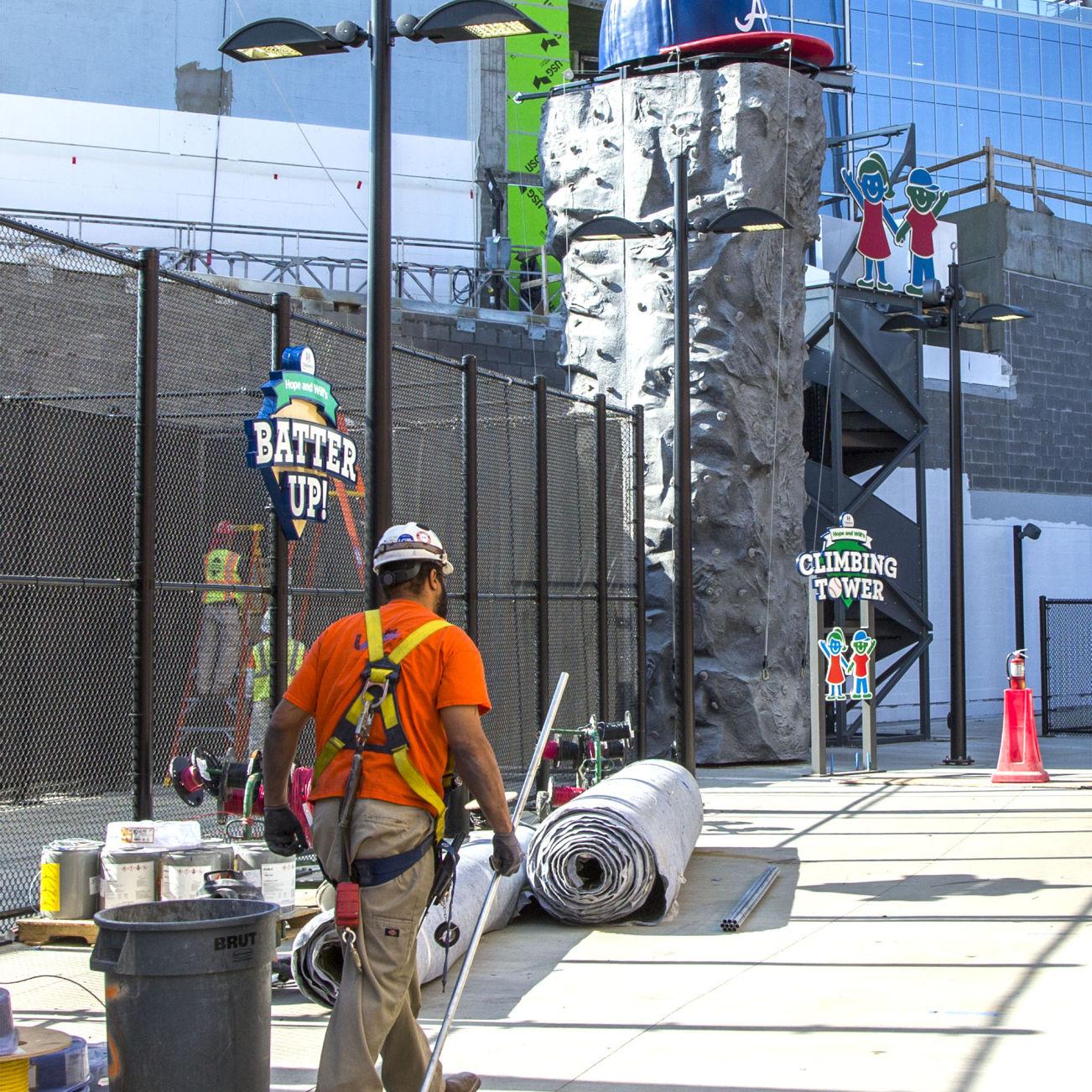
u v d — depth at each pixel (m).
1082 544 31.31
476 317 24.61
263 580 14.09
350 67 33.03
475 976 7.38
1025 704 16.48
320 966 6.55
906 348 23.70
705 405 19.83
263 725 11.35
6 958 7.73
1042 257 31.66
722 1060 5.74
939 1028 6.16
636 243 20.34
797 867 10.74
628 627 18.17
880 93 45.56
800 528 20.75
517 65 34.81
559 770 15.28
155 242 28.25
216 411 16.62
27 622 13.91
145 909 4.52
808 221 20.86
